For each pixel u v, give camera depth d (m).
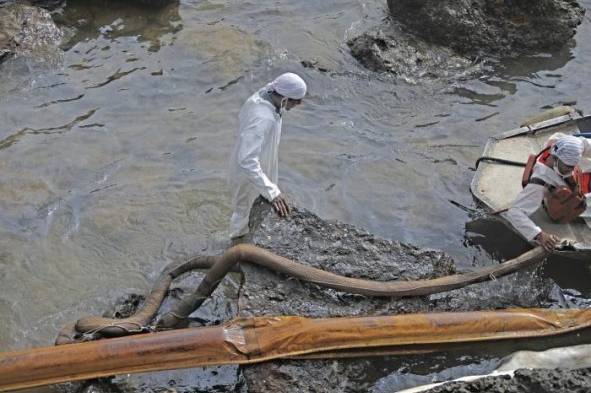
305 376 6.66
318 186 9.73
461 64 12.00
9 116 10.65
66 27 12.38
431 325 7.05
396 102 11.26
